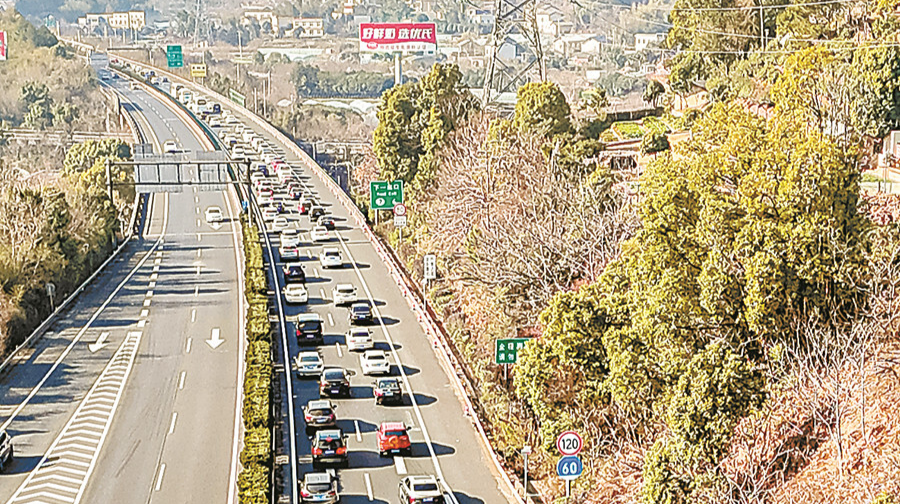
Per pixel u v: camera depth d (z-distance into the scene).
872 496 41.53
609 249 72.69
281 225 125.06
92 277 105.19
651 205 49.12
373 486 56.66
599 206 77.94
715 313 47.00
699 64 123.88
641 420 52.25
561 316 53.59
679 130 109.94
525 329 73.94
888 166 77.62
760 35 120.50
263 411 62.28
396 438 60.62
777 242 46.16
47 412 67.25
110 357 78.88
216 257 115.06
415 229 112.12
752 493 45.03
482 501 55.16
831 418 46.69
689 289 47.81
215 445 61.34
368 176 149.50
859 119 72.19
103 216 117.50
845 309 47.25
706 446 45.38
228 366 76.12
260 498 51.34
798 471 46.62
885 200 62.66
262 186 150.12
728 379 44.91
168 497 54.38
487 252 78.25
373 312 90.50
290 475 58.09
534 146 91.31
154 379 73.44
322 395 70.38
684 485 45.56
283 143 197.25
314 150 187.50
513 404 65.12
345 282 100.75
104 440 62.38
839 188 47.06
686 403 45.41
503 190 87.94
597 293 54.97
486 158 92.31
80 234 109.12
